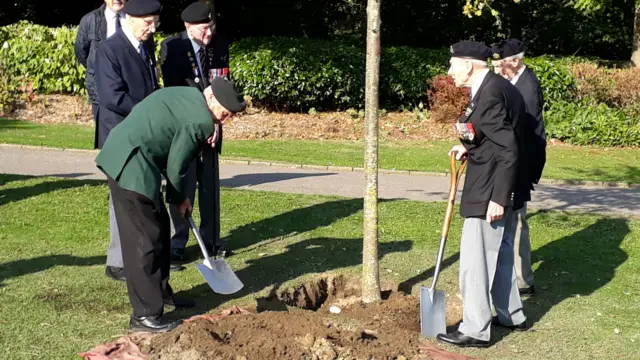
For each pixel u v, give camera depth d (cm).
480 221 493
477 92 487
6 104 1510
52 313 522
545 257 718
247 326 491
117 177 482
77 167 1061
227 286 532
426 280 638
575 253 732
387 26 2278
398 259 690
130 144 481
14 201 816
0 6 2119
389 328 526
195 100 485
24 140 1243
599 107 1595
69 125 1457
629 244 764
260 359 449
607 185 1138
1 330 490
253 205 855
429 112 1706
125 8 572
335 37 2269
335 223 794
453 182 527
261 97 1653
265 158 1213
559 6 2233
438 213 859
